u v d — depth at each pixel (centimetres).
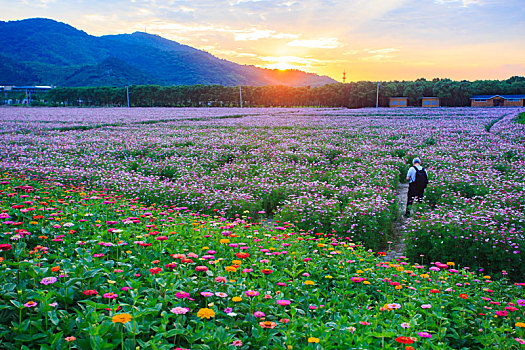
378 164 1803
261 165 1803
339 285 561
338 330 397
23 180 1209
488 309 523
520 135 2819
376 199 1095
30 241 597
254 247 652
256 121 4788
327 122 4581
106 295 392
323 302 500
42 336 346
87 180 1366
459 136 2881
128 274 485
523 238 804
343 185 1417
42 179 1319
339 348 377
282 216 1077
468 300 538
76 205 828
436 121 4575
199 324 382
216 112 7075
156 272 463
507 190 1272
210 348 355
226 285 472
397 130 3459
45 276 445
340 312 473
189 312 423
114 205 908
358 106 11088
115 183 1328
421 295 532
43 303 375
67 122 4378
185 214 966
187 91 11625
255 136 3017
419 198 1252
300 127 3875
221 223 786
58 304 409
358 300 520
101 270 477
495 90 10875
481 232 814
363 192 1240
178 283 451
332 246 742
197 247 612
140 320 384
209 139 2764
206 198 1165
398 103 10750
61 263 496
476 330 473
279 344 380
